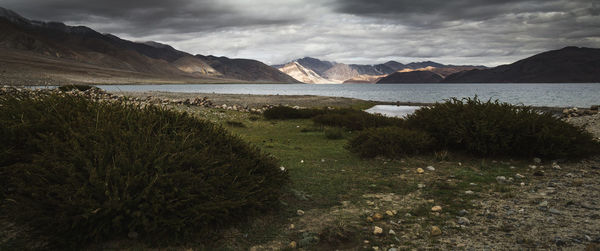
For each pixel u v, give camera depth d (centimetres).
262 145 1116
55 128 437
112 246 350
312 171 763
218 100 3662
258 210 468
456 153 937
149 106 570
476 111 959
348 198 567
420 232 414
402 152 928
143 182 372
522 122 859
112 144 404
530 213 461
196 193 397
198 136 513
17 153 404
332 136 1309
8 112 465
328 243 387
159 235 366
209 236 389
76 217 329
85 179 358
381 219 462
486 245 366
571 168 744
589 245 338
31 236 336
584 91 10931
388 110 3534
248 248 372
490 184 639
